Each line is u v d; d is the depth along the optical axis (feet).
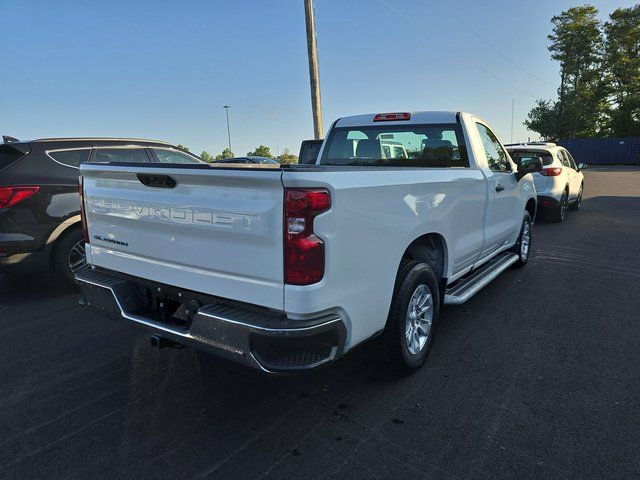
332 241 8.14
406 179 10.27
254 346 8.05
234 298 8.66
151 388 11.14
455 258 13.17
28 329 14.99
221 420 9.74
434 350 12.93
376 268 9.39
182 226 9.18
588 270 21.33
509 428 9.24
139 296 10.74
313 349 8.30
